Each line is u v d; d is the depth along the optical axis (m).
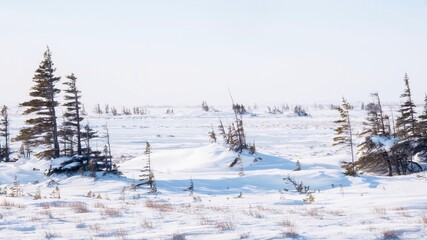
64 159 43.47
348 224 14.16
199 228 13.59
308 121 186.75
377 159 51.19
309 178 40.31
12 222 14.67
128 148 86.00
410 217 15.34
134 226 14.20
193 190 35.31
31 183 39.00
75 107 46.19
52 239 11.98
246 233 12.55
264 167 54.50
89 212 17.69
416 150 49.12
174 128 153.75
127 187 35.53
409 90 53.34
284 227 13.73
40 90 45.50
